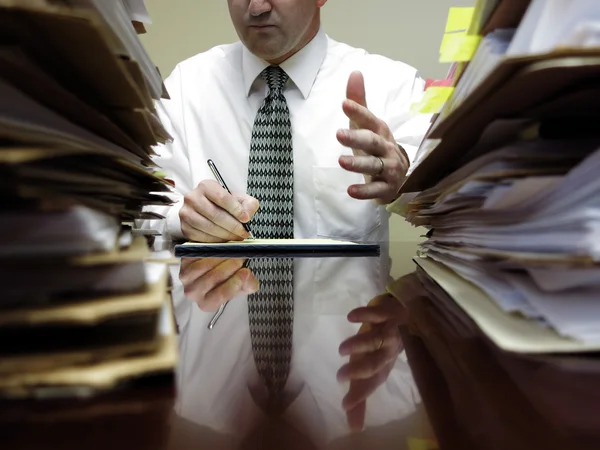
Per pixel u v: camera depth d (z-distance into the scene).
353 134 0.92
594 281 0.24
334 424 0.15
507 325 0.25
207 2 1.88
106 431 0.14
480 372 0.20
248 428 0.15
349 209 1.41
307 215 1.42
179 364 0.22
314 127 1.44
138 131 0.40
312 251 0.79
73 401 0.16
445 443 0.14
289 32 1.34
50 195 0.21
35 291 0.20
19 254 0.20
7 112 0.19
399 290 0.42
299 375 0.20
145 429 0.15
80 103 0.25
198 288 0.46
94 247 0.21
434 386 0.19
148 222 1.21
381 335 0.27
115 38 0.26
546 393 0.18
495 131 0.33
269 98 1.44
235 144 1.49
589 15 0.24
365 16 1.80
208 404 0.16
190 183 1.51
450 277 0.44
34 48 0.22
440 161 0.44
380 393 0.18
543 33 0.27
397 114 1.49
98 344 0.19
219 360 0.23
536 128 0.30
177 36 1.89
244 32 1.36
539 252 0.26
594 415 0.16
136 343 0.19
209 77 1.56
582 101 0.26
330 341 0.26
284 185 1.38
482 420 0.15
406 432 0.15
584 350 0.21
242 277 0.52
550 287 0.25
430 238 0.68
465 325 0.29
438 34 1.79
